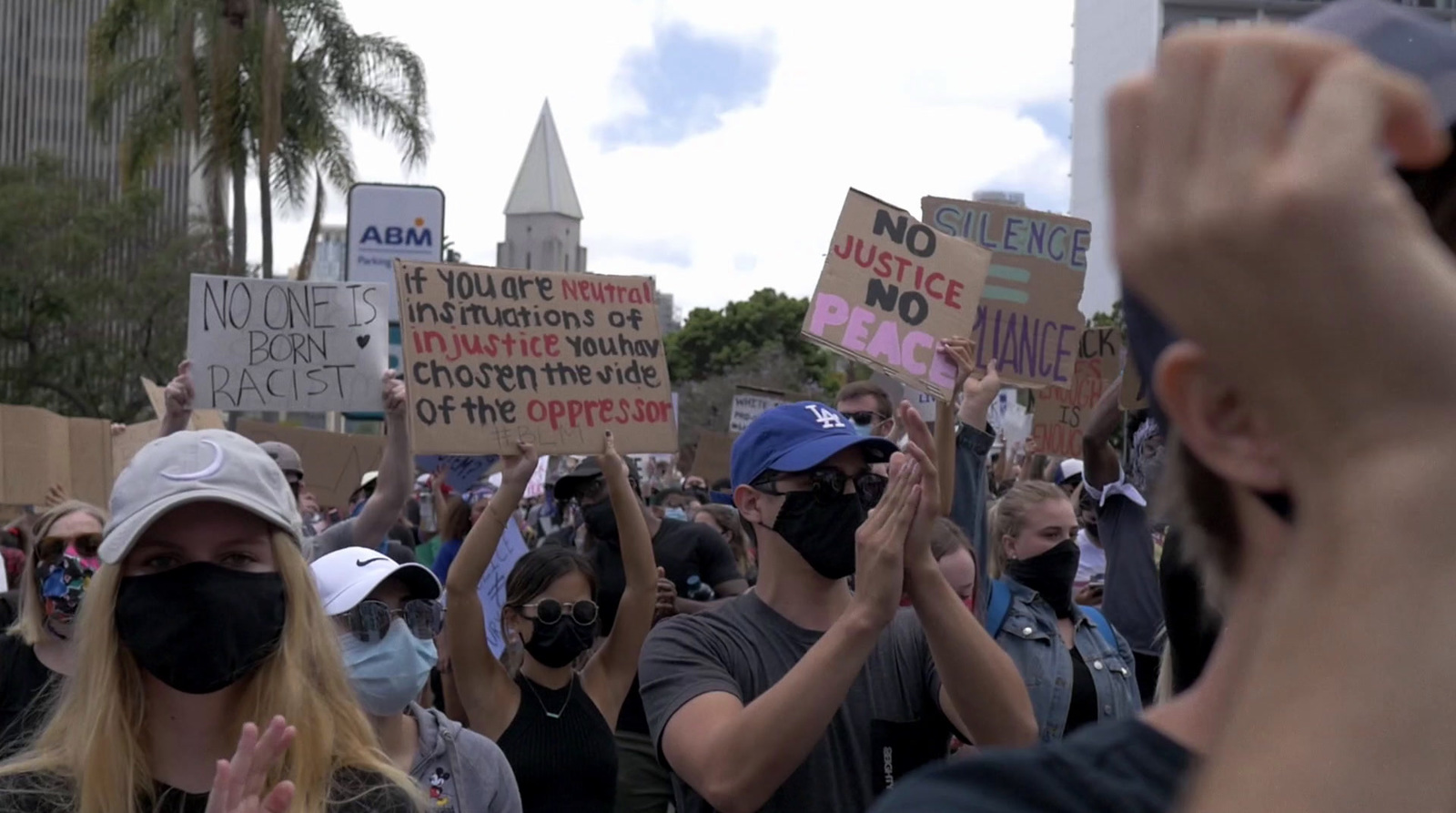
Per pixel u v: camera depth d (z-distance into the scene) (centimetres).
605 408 584
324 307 709
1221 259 56
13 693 409
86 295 3788
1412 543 58
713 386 6062
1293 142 55
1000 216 645
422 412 561
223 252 2441
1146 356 74
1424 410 57
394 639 371
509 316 582
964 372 520
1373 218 54
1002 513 511
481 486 1057
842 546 343
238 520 256
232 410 698
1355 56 55
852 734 341
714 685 334
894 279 530
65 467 877
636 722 626
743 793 303
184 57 2391
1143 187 58
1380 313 55
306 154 2489
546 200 9962
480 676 480
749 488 353
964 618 321
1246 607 76
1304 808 60
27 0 7725
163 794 248
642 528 534
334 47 2502
